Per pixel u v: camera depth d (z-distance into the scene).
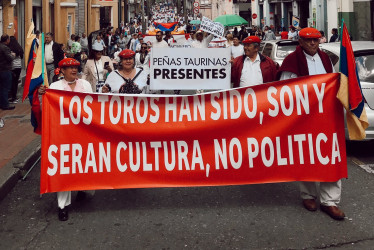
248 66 6.91
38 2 24.67
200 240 4.87
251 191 6.38
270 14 44.88
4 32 18.31
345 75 5.34
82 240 4.93
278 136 5.59
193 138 5.59
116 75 6.51
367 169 7.32
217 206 5.83
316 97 5.54
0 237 5.05
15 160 7.54
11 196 6.41
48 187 5.41
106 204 5.97
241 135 5.61
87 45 28.91
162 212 5.66
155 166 5.58
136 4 79.12
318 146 5.54
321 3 32.50
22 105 13.52
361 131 5.38
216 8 69.06
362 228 5.11
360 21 26.73
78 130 5.50
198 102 5.61
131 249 4.70
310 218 5.40
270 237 4.91
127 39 35.81
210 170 5.60
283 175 5.59
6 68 12.61
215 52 6.93
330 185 5.52
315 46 5.56
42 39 5.57
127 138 5.55
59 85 5.80
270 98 5.59
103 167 5.53
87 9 39.53
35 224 5.39
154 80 6.96
